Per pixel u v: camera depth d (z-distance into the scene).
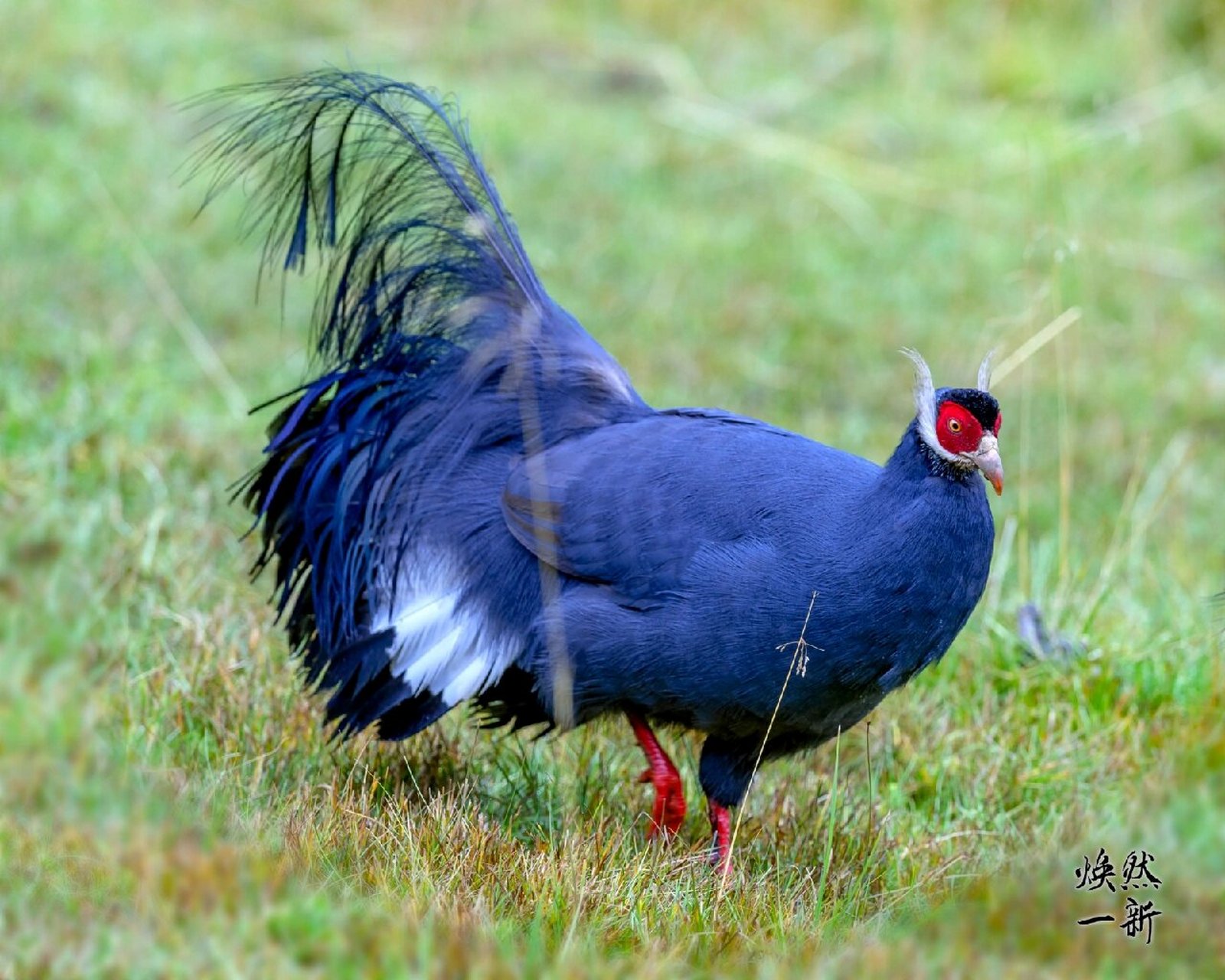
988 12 30.88
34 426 15.62
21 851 9.94
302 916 9.33
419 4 29.06
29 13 25.27
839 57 29.55
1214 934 10.57
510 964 9.10
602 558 10.77
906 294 22.20
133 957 8.88
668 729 11.86
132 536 14.20
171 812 10.49
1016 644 14.17
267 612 13.55
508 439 11.58
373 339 12.00
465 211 11.71
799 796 12.22
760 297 21.80
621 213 23.30
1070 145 24.47
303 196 11.96
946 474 10.27
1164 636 14.38
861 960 9.80
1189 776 12.17
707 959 9.66
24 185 20.69
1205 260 24.16
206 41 26.03
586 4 30.64
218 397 17.41
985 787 12.56
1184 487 18.34
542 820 11.40
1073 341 20.97
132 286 19.28
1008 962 10.27
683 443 10.98
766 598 10.36
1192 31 29.97
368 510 11.74
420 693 11.33
